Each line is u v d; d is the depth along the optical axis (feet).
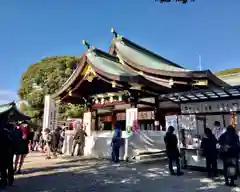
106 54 52.03
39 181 23.73
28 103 114.73
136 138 40.24
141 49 60.29
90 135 48.73
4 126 22.17
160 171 28.78
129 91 43.62
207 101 30.99
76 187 21.12
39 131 63.93
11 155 21.90
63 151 51.39
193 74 37.35
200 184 21.89
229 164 21.40
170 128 27.45
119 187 21.02
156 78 43.55
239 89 26.53
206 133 25.40
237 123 28.30
